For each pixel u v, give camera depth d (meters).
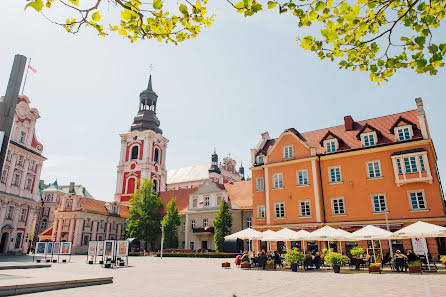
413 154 30.00
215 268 25.52
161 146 79.56
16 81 13.55
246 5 5.44
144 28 6.21
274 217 36.81
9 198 46.81
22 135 50.78
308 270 22.48
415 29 5.61
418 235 20.11
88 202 63.75
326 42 5.78
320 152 36.81
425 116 31.73
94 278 15.03
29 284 12.22
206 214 53.06
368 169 32.81
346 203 33.06
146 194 58.69
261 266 24.33
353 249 24.73
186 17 6.02
